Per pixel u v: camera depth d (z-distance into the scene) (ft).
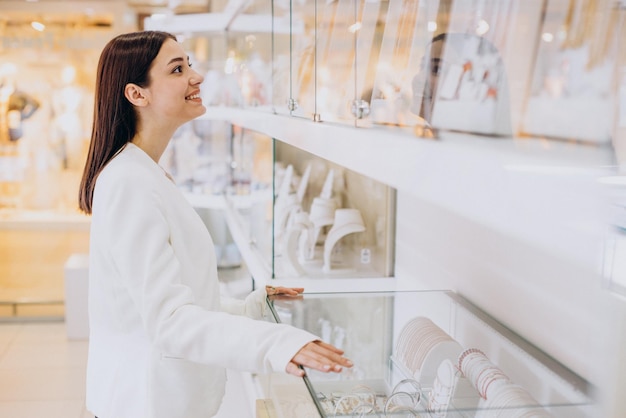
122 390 5.75
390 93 3.71
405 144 3.22
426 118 2.97
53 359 15.56
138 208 5.35
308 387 4.44
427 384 4.92
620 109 1.80
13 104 18.80
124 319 5.66
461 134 2.53
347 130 4.48
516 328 5.47
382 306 6.22
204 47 19.29
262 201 12.45
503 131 2.18
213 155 19.85
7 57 18.54
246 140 15.20
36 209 19.19
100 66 6.05
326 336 5.64
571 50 1.87
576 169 1.83
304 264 10.00
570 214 1.85
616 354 2.56
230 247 20.35
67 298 16.93
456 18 2.68
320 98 5.95
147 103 5.98
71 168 19.10
